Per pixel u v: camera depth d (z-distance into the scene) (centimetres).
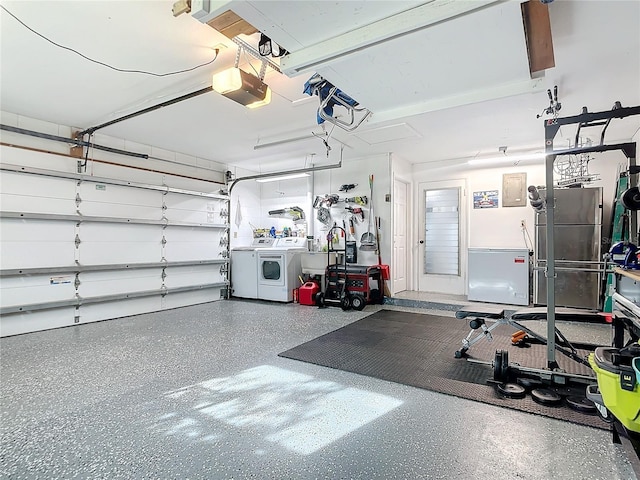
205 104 402
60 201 473
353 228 673
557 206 523
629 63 296
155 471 173
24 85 359
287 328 458
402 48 201
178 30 262
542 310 324
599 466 174
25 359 340
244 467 177
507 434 204
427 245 695
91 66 318
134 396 258
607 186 536
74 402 248
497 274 570
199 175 676
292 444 196
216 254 704
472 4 161
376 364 321
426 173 696
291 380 287
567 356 308
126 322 501
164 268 602
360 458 183
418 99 279
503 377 277
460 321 490
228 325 478
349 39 193
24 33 265
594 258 504
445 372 301
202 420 223
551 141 266
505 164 625
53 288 466
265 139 549
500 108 394
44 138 463
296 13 174
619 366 175
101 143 522
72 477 169
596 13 229
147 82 352
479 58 215
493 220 634
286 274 652
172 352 360
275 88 354
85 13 241
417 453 187
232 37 245
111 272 528
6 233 426
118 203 538
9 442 199
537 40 206
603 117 249
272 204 803
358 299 576
